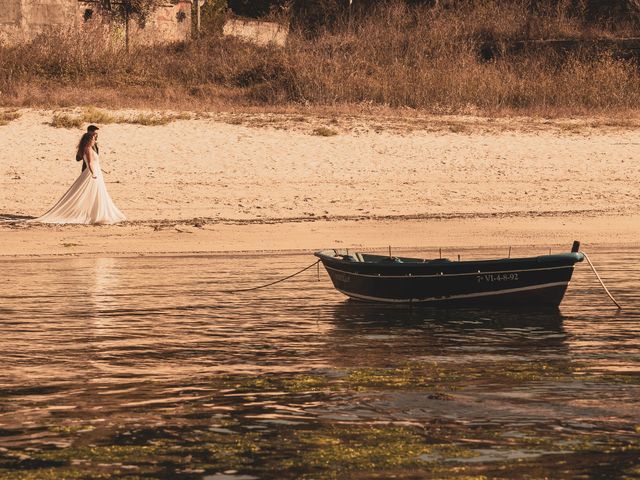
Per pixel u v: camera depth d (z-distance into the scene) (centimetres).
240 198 2881
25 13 5491
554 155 3516
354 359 1372
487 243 2434
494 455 980
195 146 3406
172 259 2200
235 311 1694
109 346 1428
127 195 2859
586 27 5738
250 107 4128
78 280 1942
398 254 2270
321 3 6781
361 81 4438
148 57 4878
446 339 1507
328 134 3634
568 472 938
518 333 1550
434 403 1151
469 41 5391
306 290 1906
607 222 2728
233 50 5106
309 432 1048
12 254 2216
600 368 1323
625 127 4012
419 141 3625
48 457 970
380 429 1057
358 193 2981
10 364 1320
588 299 1830
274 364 1338
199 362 1344
